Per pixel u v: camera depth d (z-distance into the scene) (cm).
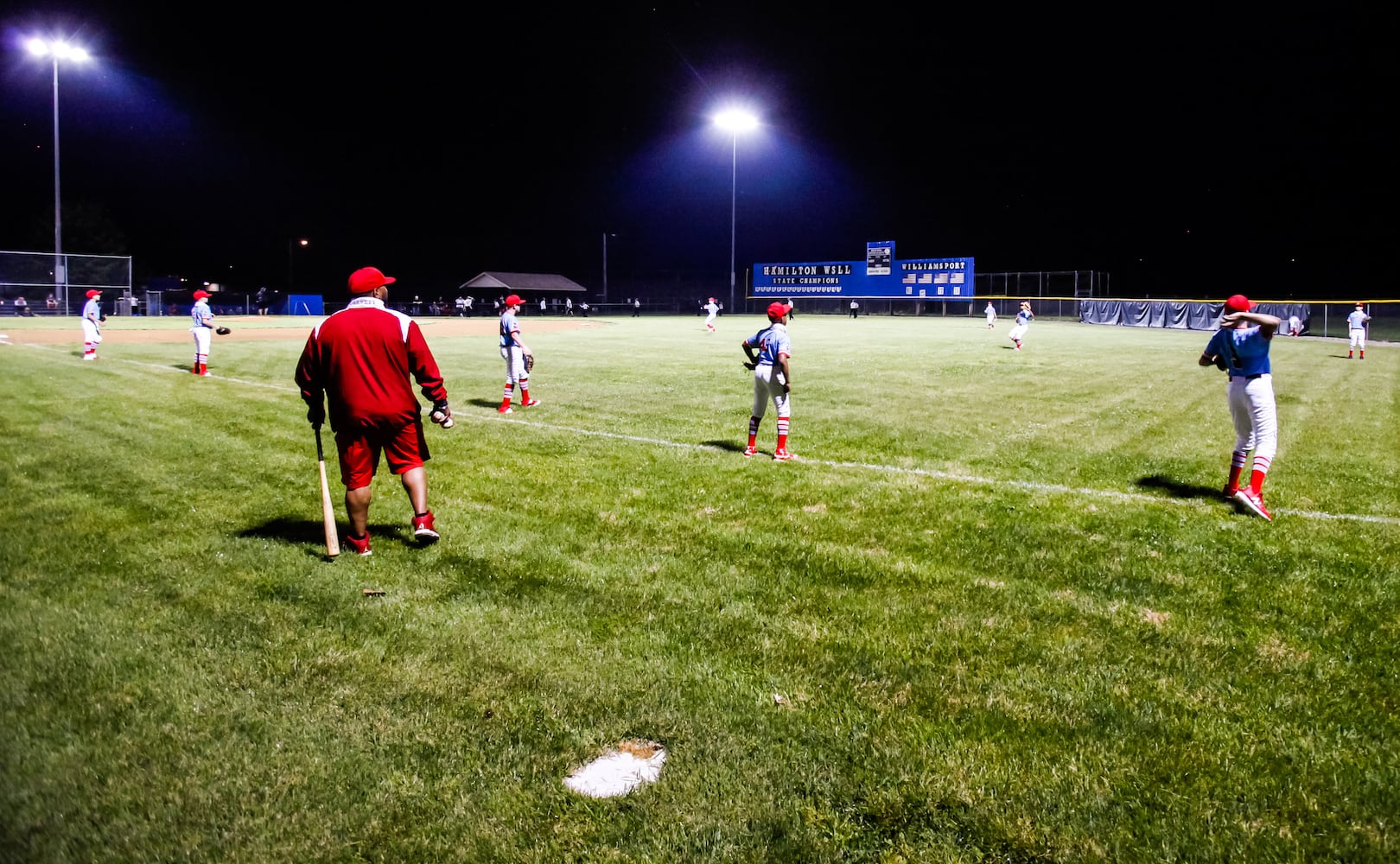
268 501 700
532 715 362
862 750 337
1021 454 927
